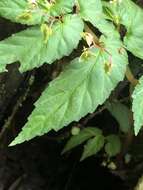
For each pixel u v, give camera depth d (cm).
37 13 27
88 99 26
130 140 44
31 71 44
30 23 27
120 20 29
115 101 43
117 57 27
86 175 46
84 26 30
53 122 26
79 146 48
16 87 44
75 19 27
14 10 27
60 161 47
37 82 45
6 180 44
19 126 47
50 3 27
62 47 27
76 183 46
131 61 42
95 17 28
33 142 47
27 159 46
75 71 27
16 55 26
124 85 43
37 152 47
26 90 45
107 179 46
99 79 27
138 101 26
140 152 47
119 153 46
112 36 28
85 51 27
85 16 28
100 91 27
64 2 27
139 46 29
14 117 46
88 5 28
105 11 29
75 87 27
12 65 43
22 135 26
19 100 46
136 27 29
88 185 46
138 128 26
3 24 42
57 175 46
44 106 26
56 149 48
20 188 44
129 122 41
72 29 27
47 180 45
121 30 37
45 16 27
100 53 27
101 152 48
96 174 47
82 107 26
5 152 46
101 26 28
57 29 27
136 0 43
